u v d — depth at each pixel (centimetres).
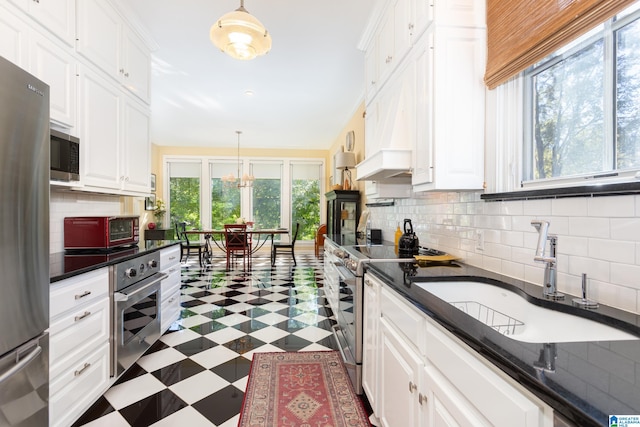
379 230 340
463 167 157
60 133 172
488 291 136
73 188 196
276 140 728
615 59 103
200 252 598
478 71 157
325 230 725
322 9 254
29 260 110
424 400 99
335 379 201
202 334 273
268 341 259
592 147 112
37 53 160
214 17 262
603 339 86
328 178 810
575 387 49
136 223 259
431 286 135
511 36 137
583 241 106
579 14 102
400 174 223
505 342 67
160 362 222
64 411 142
